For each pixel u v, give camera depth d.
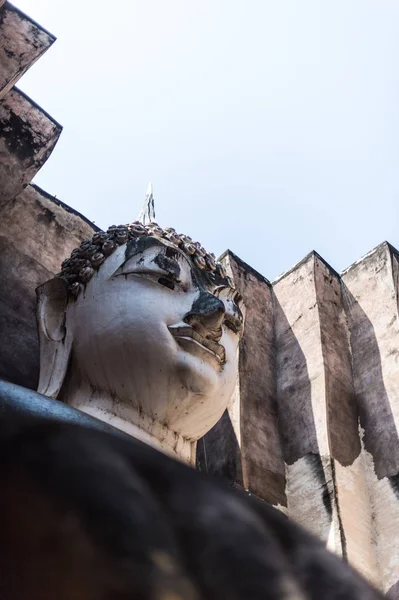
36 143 6.05
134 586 1.50
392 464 6.00
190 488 1.74
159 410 4.91
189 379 4.90
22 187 6.04
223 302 5.37
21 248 6.19
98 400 4.90
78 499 1.59
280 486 5.95
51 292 5.34
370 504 5.92
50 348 5.19
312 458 6.00
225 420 6.14
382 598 1.70
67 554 1.53
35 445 1.65
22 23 5.53
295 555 1.71
